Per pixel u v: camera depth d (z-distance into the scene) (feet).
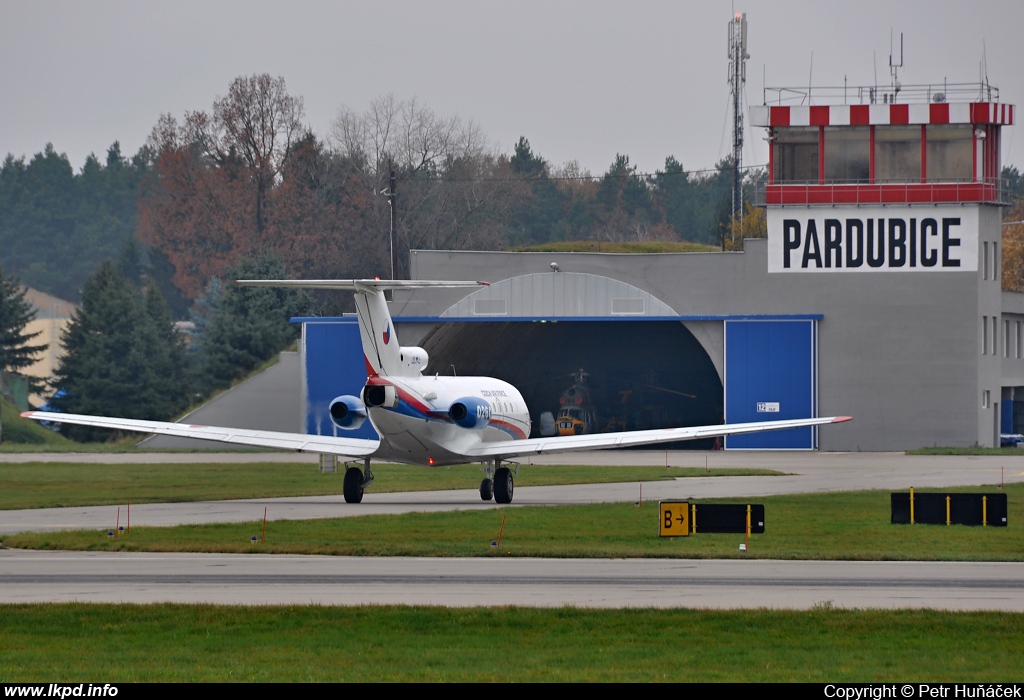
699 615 218.38
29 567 279.90
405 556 299.17
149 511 413.80
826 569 278.26
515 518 379.96
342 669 181.88
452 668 182.91
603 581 259.80
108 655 190.90
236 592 245.86
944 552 304.30
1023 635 204.44
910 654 191.93
